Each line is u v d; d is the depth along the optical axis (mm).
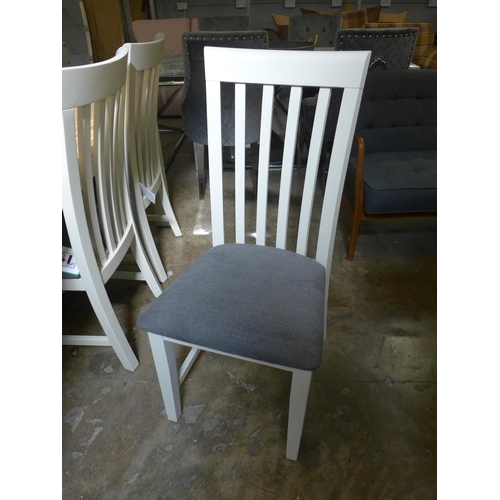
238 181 955
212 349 751
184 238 1898
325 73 768
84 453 963
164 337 815
